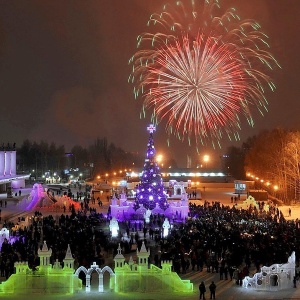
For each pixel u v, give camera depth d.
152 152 93.50
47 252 49.03
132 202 93.75
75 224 75.00
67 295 45.81
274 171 143.50
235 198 124.06
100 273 47.88
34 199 108.69
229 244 60.19
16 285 47.16
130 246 64.19
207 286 48.94
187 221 81.25
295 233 66.94
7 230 65.56
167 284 47.47
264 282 48.41
